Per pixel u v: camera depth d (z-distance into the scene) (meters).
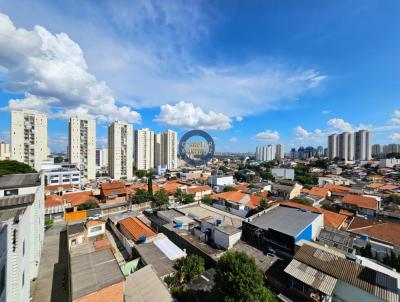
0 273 8.78
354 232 24.69
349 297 13.05
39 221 22.66
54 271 20.27
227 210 36.47
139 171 91.38
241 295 11.64
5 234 9.59
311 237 20.55
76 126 75.44
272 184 58.84
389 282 12.38
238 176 80.94
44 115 67.50
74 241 25.64
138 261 19.92
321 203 41.56
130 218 29.86
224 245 20.97
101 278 14.35
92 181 75.44
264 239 20.22
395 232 23.39
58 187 54.47
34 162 64.94
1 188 19.97
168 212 33.25
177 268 17.66
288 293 14.46
